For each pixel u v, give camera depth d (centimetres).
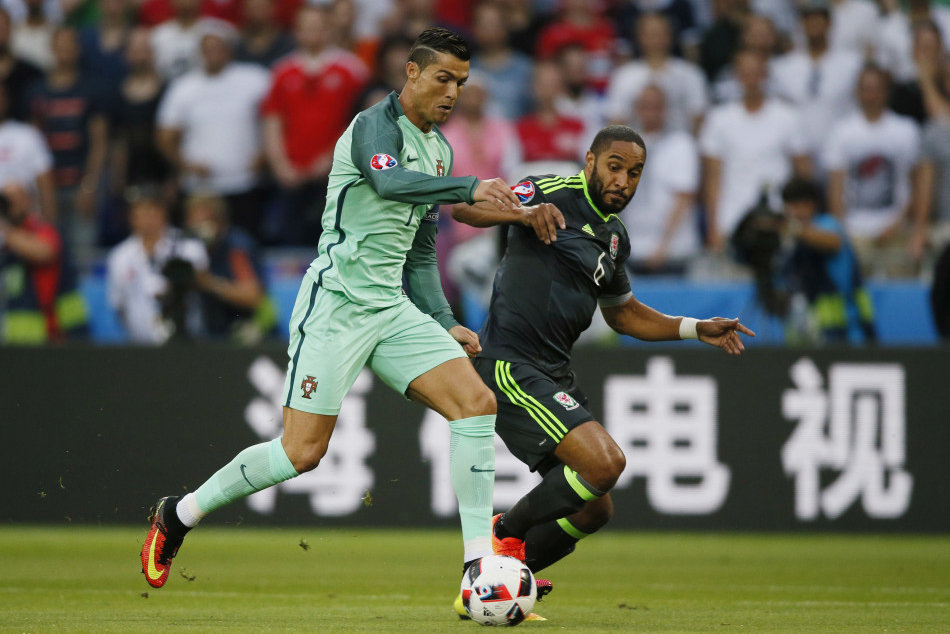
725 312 3084
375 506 2816
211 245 3044
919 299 3086
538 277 1608
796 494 2822
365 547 2598
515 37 3944
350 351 1476
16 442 2773
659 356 2836
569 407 1559
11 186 3130
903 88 3616
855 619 1645
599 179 1580
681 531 2823
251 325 3080
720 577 2222
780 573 2281
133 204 3164
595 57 3947
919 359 2827
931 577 2233
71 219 3738
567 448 1534
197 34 3981
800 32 3950
